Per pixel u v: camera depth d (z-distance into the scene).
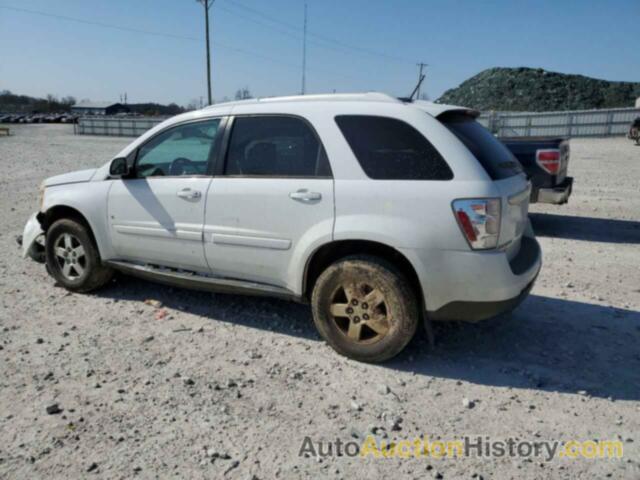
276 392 3.50
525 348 4.21
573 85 89.94
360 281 3.81
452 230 3.52
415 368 3.87
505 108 88.31
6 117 74.44
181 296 5.27
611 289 5.66
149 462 2.79
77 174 5.31
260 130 4.23
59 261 5.39
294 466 2.78
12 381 3.58
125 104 109.56
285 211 4.00
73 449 2.88
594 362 3.99
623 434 3.09
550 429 3.14
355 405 3.33
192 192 4.43
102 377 3.65
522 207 4.00
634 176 15.90
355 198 3.75
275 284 4.23
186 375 3.70
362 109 3.90
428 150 3.65
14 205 10.37
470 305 3.62
